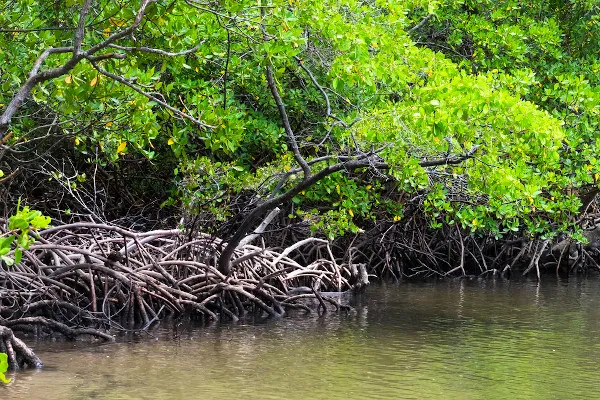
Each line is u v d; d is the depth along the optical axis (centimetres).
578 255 2258
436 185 1433
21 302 1278
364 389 980
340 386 991
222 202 1670
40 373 1027
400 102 1317
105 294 1369
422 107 1105
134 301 1377
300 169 1441
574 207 1652
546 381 1031
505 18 2025
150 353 1157
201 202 1460
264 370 1066
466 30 1912
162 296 1416
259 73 1513
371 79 1236
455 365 1110
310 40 1347
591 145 1612
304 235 1975
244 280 1535
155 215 1955
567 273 2273
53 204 1870
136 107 1002
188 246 1523
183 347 1205
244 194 1766
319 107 1725
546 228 1848
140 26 1022
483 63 1852
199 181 1443
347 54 1205
